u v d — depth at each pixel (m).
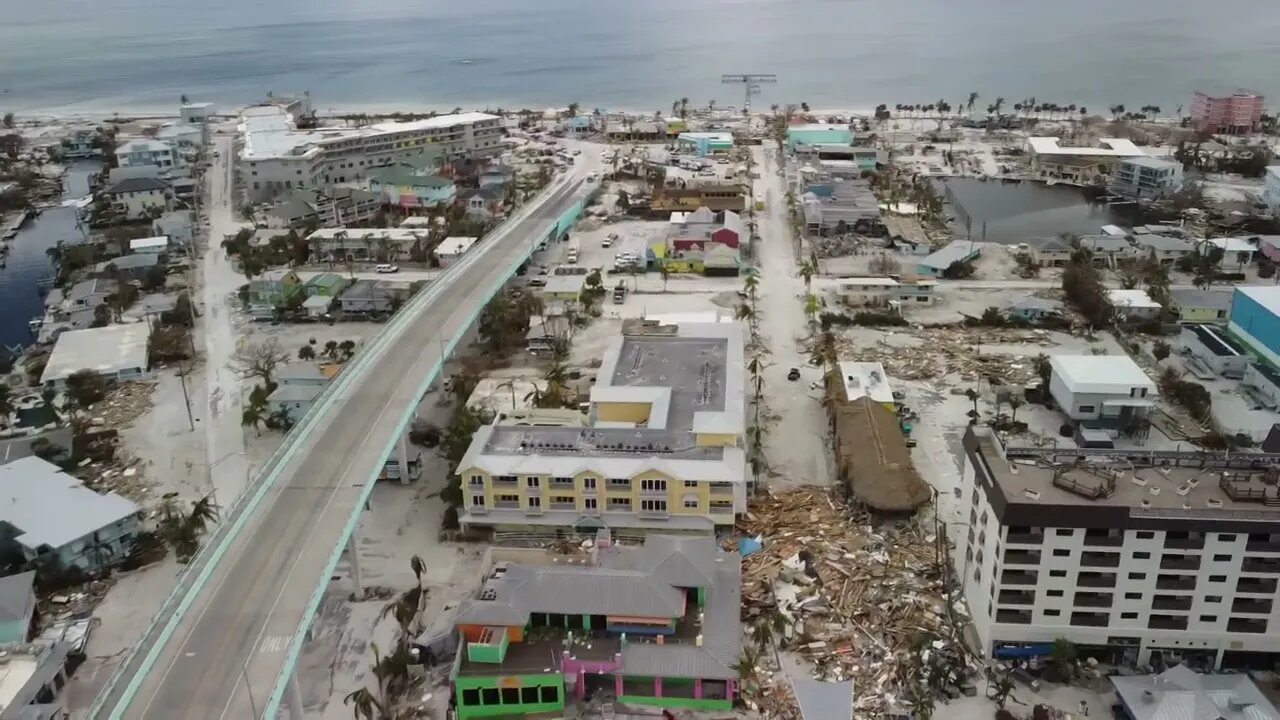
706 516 106.12
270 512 94.94
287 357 159.00
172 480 121.31
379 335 142.12
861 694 82.44
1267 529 78.00
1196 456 87.56
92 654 90.19
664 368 131.62
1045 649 84.88
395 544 107.38
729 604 89.69
